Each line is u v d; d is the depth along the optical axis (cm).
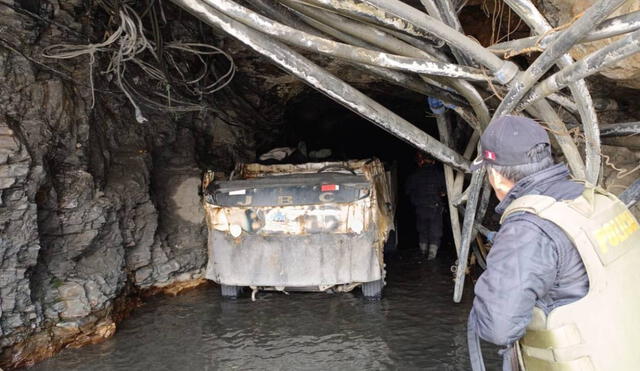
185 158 759
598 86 465
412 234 1042
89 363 466
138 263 633
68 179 545
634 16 272
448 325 532
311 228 601
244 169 711
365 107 425
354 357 468
